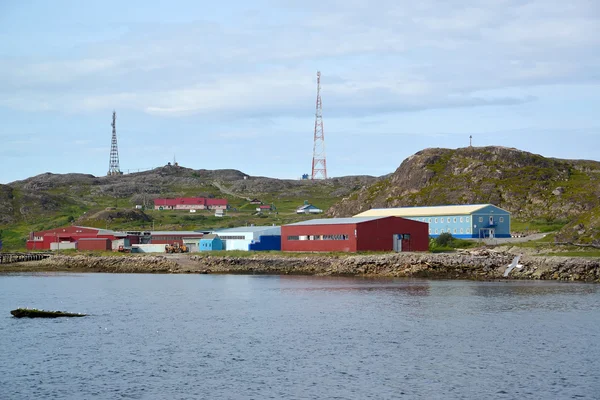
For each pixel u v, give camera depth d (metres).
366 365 57.25
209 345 65.50
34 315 83.00
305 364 57.78
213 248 174.25
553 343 64.38
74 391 50.72
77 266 170.00
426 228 152.75
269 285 117.62
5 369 56.91
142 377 54.31
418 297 96.56
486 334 68.88
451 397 48.69
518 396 48.75
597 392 49.44
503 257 129.38
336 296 99.50
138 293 109.00
